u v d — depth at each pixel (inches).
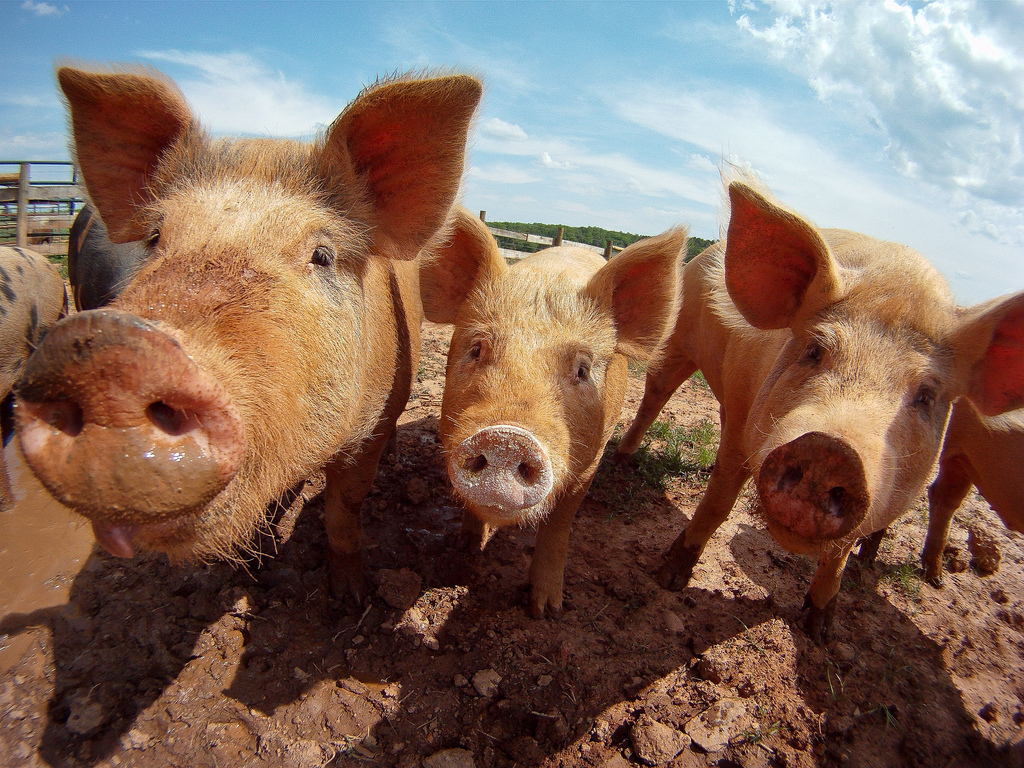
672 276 28.3
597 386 27.1
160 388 13.1
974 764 26.1
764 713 26.1
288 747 23.3
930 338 22.6
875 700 27.5
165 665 25.6
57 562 29.6
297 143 22.2
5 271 35.9
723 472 31.1
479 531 33.6
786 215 22.9
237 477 16.1
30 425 13.0
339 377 20.5
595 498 40.6
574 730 24.9
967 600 34.9
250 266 17.3
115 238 23.2
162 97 20.8
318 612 29.1
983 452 29.3
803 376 23.2
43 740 22.9
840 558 28.2
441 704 25.4
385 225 23.6
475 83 20.9
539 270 29.3
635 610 30.8
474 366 25.9
